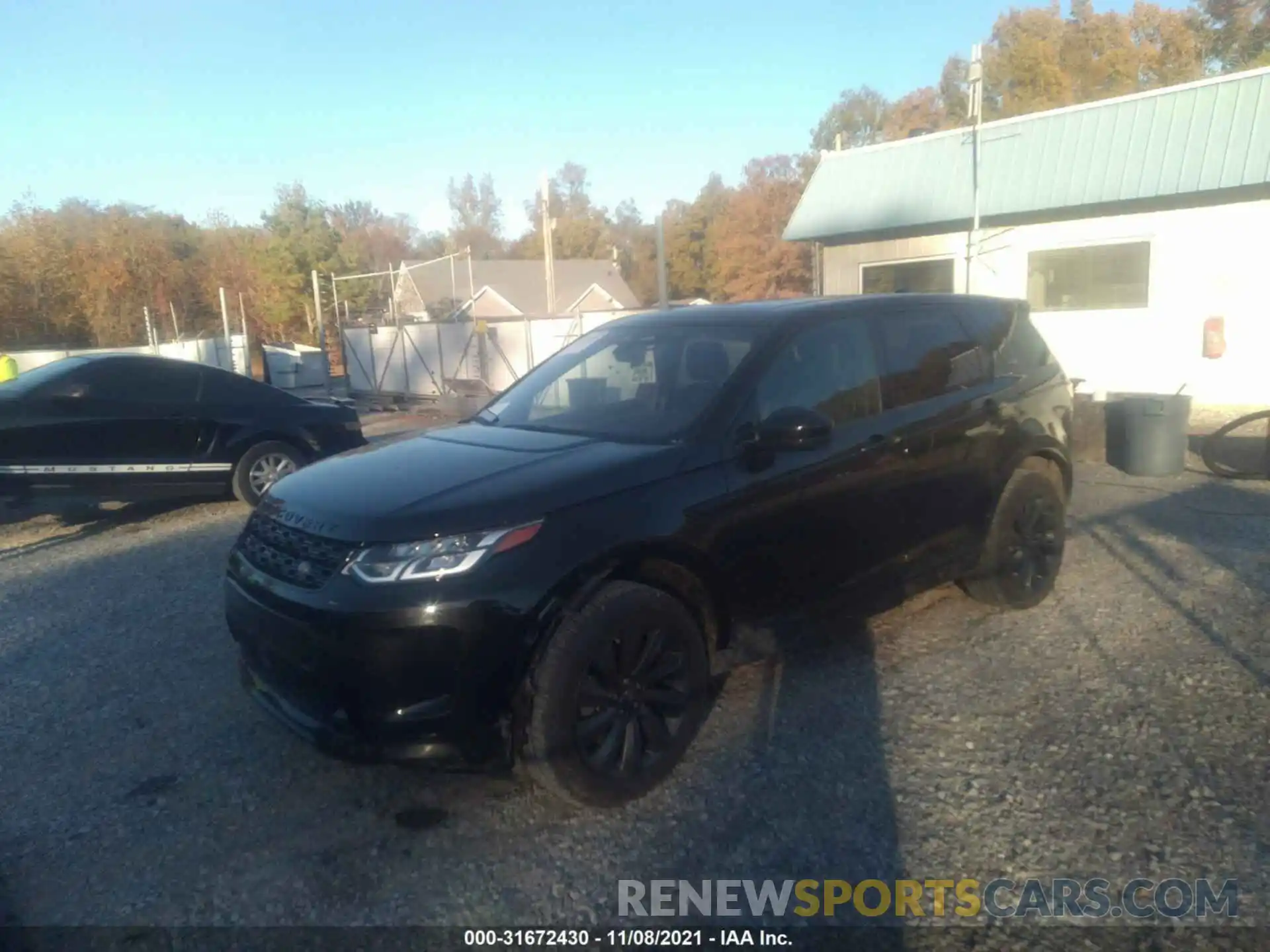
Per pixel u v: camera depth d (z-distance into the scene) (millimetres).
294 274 57531
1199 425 13062
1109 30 42594
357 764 3520
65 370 8883
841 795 3805
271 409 9828
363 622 3396
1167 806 3645
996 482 5379
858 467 4578
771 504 4219
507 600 3473
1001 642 5270
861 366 4809
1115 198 15141
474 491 3725
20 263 41750
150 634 5941
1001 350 5680
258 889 3355
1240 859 3324
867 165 18547
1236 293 14555
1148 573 6344
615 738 3744
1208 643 5148
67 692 5090
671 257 62375
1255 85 14172
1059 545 5859
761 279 53188
